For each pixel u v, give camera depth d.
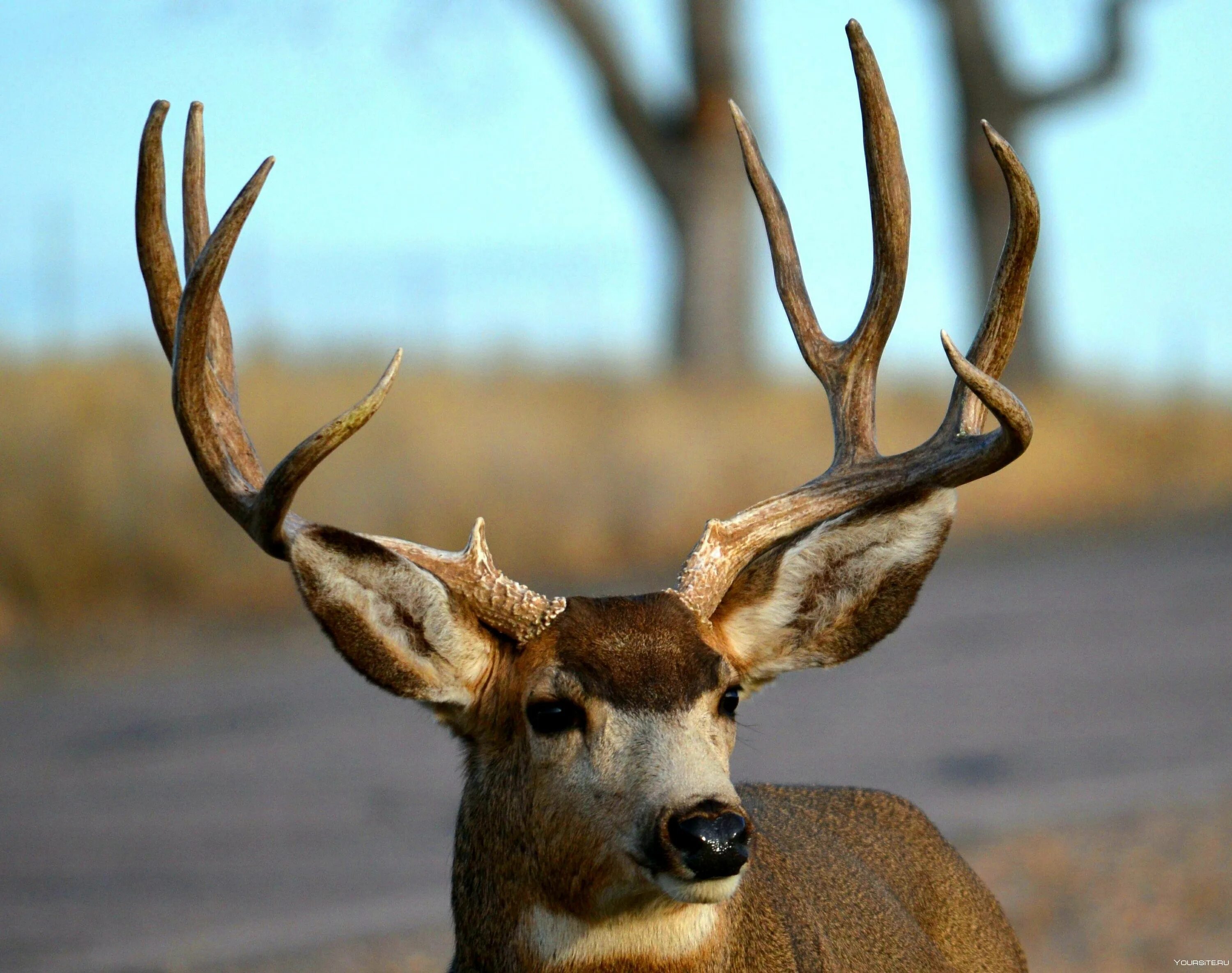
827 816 25.20
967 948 25.53
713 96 118.50
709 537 22.81
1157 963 30.52
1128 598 66.19
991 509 85.19
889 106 23.45
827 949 22.47
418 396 81.69
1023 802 40.72
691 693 20.73
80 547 61.22
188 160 23.88
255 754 45.69
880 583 22.80
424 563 21.91
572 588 64.88
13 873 36.41
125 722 48.59
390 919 33.44
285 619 60.75
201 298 21.34
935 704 51.28
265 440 69.25
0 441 63.56
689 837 19.36
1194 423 99.25
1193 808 39.62
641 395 92.31
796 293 24.62
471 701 21.75
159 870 36.59
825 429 87.69
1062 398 105.25
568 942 20.92
